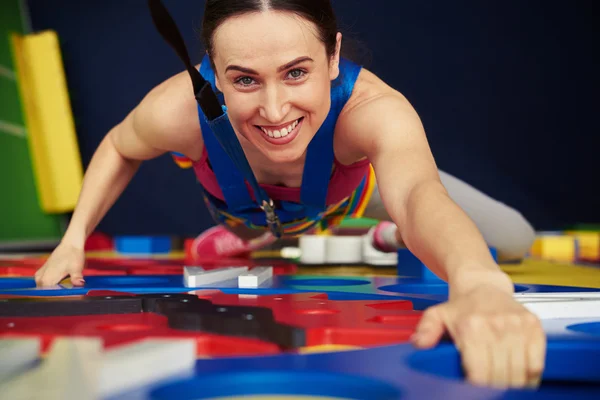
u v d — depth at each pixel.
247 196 1.84
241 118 1.31
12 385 0.56
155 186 6.71
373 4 6.83
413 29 6.85
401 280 2.02
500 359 0.74
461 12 6.83
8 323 0.95
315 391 0.66
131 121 1.89
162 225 6.70
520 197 6.86
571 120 6.82
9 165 5.59
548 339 0.85
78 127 6.56
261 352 0.79
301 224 2.06
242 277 1.59
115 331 0.89
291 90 1.27
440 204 1.08
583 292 1.47
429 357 0.76
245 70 1.24
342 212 2.31
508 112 6.85
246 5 1.21
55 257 1.79
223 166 1.75
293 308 1.13
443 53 6.86
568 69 6.82
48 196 6.07
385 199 1.25
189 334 0.85
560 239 4.22
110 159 1.97
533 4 6.80
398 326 0.93
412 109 1.46
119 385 0.60
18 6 6.47
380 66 6.86
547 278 2.23
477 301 0.83
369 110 1.45
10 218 5.46
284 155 1.35
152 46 6.57
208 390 0.64
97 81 6.59
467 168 6.88
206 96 1.45
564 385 0.81
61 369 0.57
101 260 3.18
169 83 1.81
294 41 1.23
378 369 0.69
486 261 0.94
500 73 6.85
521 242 2.83
